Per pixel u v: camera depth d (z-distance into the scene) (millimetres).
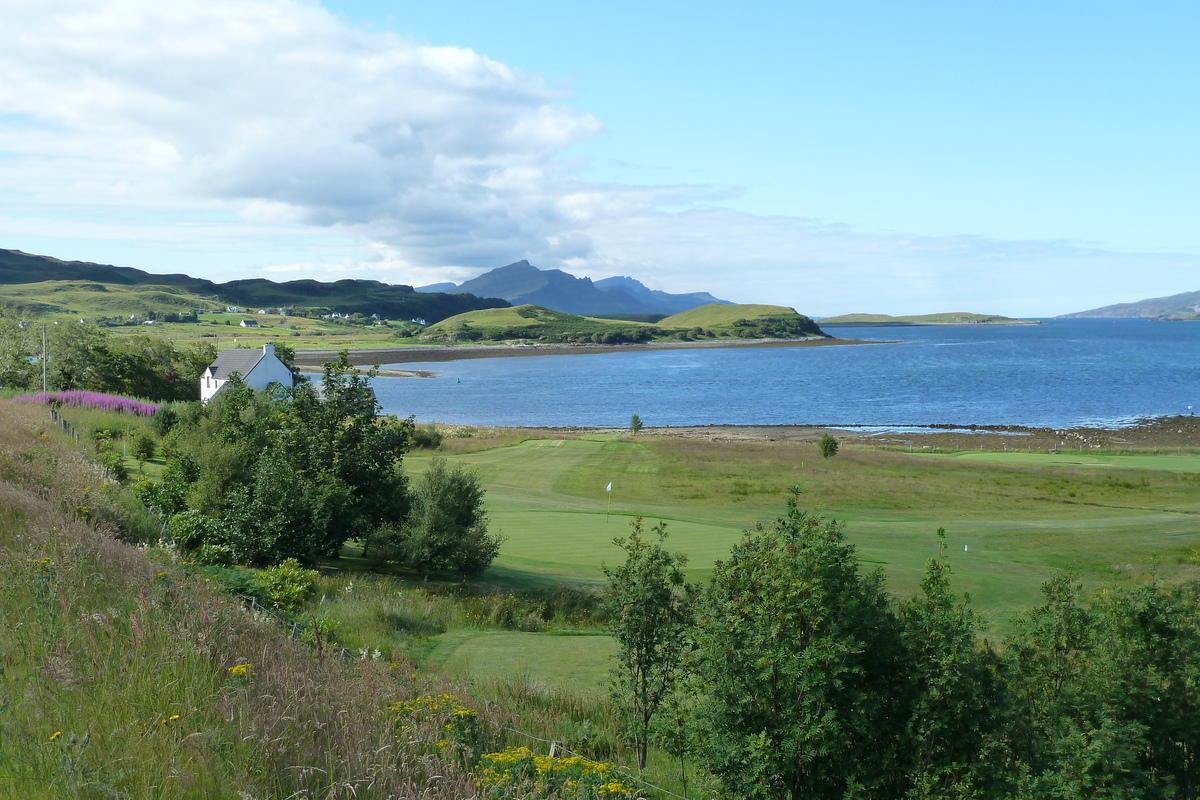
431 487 24031
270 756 5012
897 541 31609
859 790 8039
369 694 7215
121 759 4605
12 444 21406
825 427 89625
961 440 75938
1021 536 32844
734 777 8500
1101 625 9891
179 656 6070
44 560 8375
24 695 5258
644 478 48625
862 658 8656
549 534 31078
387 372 183375
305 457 24469
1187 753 9328
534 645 16984
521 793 5828
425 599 19625
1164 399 113500
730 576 9227
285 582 16203
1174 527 35094
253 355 82875
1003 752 8438
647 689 10711
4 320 78250
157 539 16859
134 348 84125
